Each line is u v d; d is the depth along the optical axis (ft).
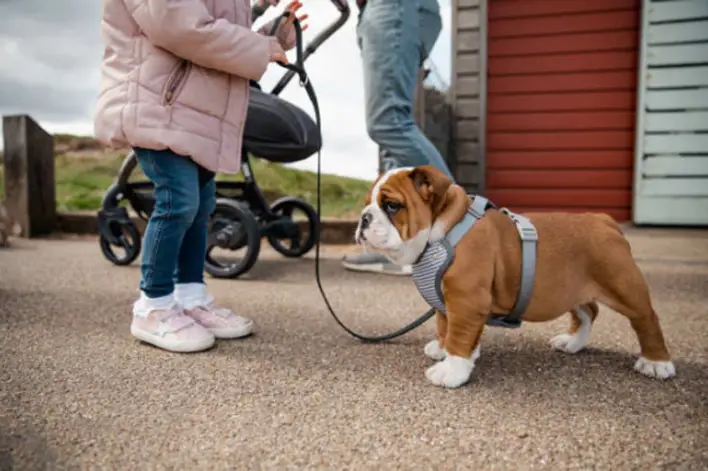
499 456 4.57
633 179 20.59
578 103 21.04
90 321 8.48
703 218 19.81
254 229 11.43
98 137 7.11
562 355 7.00
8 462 4.47
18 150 18.31
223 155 7.31
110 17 7.01
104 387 5.95
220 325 7.69
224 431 4.98
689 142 19.69
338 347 7.31
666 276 11.76
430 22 11.64
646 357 6.35
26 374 6.31
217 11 7.31
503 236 6.18
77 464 4.45
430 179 5.88
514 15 21.30
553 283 6.15
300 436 4.88
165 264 7.30
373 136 11.75
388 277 11.99
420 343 7.50
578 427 5.06
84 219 19.17
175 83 6.88
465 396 5.73
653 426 5.08
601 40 20.59
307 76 7.85
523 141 21.70
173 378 6.20
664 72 19.69
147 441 4.81
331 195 21.13
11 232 18.57
